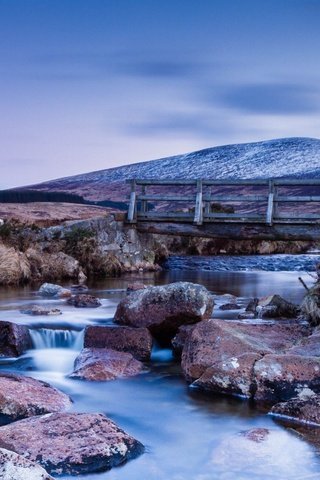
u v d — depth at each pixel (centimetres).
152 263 2312
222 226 2025
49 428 605
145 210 2200
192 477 568
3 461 445
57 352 1033
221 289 1745
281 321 1106
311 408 697
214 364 823
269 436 647
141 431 695
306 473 568
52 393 759
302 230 1903
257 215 1964
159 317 1040
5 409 683
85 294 1582
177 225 2127
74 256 2069
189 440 663
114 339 998
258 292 1678
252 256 2838
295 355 797
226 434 675
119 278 2014
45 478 442
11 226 2091
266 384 773
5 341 1008
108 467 575
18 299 1488
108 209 3481
